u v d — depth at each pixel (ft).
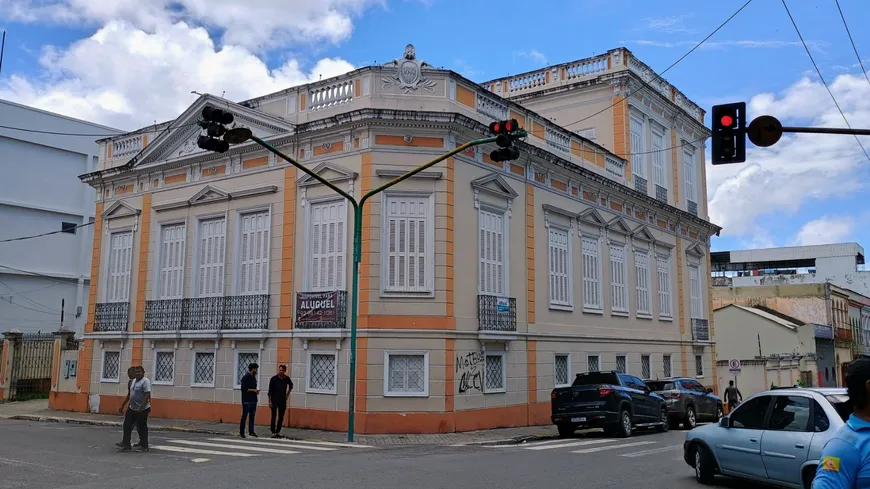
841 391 32.30
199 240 77.77
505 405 69.77
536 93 105.50
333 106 69.10
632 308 94.58
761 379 122.72
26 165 123.34
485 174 70.54
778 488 35.86
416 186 65.05
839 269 224.53
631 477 38.68
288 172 70.95
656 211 102.94
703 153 124.26
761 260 245.24
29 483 35.04
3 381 98.43
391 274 63.98
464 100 69.21
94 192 132.87
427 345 63.10
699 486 36.17
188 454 46.60
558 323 79.10
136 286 82.23
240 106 74.02
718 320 153.07
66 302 127.44
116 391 81.35
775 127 41.83
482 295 67.92
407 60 67.41
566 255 82.64
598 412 63.57
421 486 34.81
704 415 79.97
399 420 61.67
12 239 120.57
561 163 80.12
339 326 64.18
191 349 75.25
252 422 60.23
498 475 38.63
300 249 68.95
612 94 99.14
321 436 60.03
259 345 69.77
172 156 81.05
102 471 38.81
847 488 12.16
